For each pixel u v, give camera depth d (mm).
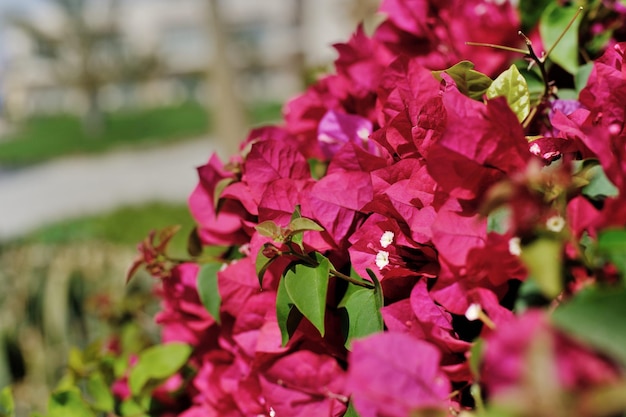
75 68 11852
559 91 569
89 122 11773
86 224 3891
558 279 393
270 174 543
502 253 425
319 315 474
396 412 396
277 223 522
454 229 440
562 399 356
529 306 411
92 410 619
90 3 11992
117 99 15016
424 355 399
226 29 6023
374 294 484
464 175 444
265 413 528
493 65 627
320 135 589
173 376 652
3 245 1816
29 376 1125
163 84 15242
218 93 6020
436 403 395
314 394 495
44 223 4961
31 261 1299
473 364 413
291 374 497
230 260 586
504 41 626
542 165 475
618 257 407
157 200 5090
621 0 599
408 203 485
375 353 402
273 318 528
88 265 1229
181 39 15164
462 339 464
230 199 582
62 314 1141
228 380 560
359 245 494
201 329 604
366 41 644
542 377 359
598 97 475
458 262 438
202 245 614
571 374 363
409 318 468
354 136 582
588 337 369
